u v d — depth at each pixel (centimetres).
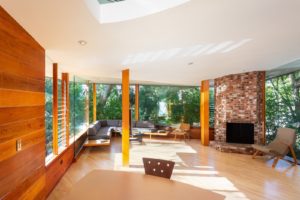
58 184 340
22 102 208
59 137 373
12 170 187
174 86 902
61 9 166
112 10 194
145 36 238
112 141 718
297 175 392
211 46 288
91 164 448
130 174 199
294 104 502
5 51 177
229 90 611
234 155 538
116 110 912
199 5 167
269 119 578
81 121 615
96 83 842
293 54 347
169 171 206
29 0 152
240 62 411
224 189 327
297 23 210
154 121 899
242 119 590
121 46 276
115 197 151
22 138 207
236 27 218
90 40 247
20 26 202
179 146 651
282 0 163
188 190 165
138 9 187
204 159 499
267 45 288
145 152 569
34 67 240
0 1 153
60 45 264
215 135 663
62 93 418
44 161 271
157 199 149
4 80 175
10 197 184
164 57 346
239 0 162
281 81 541
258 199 295
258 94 568
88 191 161
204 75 573
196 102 891
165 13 180
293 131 458
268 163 470
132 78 639
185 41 262
